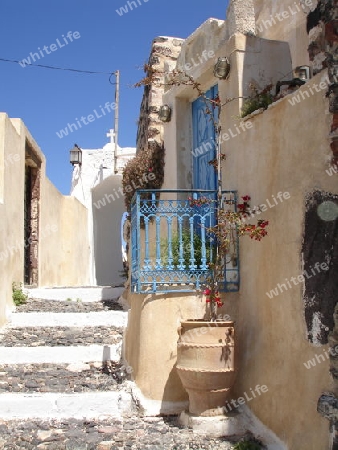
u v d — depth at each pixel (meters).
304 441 4.48
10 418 5.67
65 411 5.80
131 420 5.63
